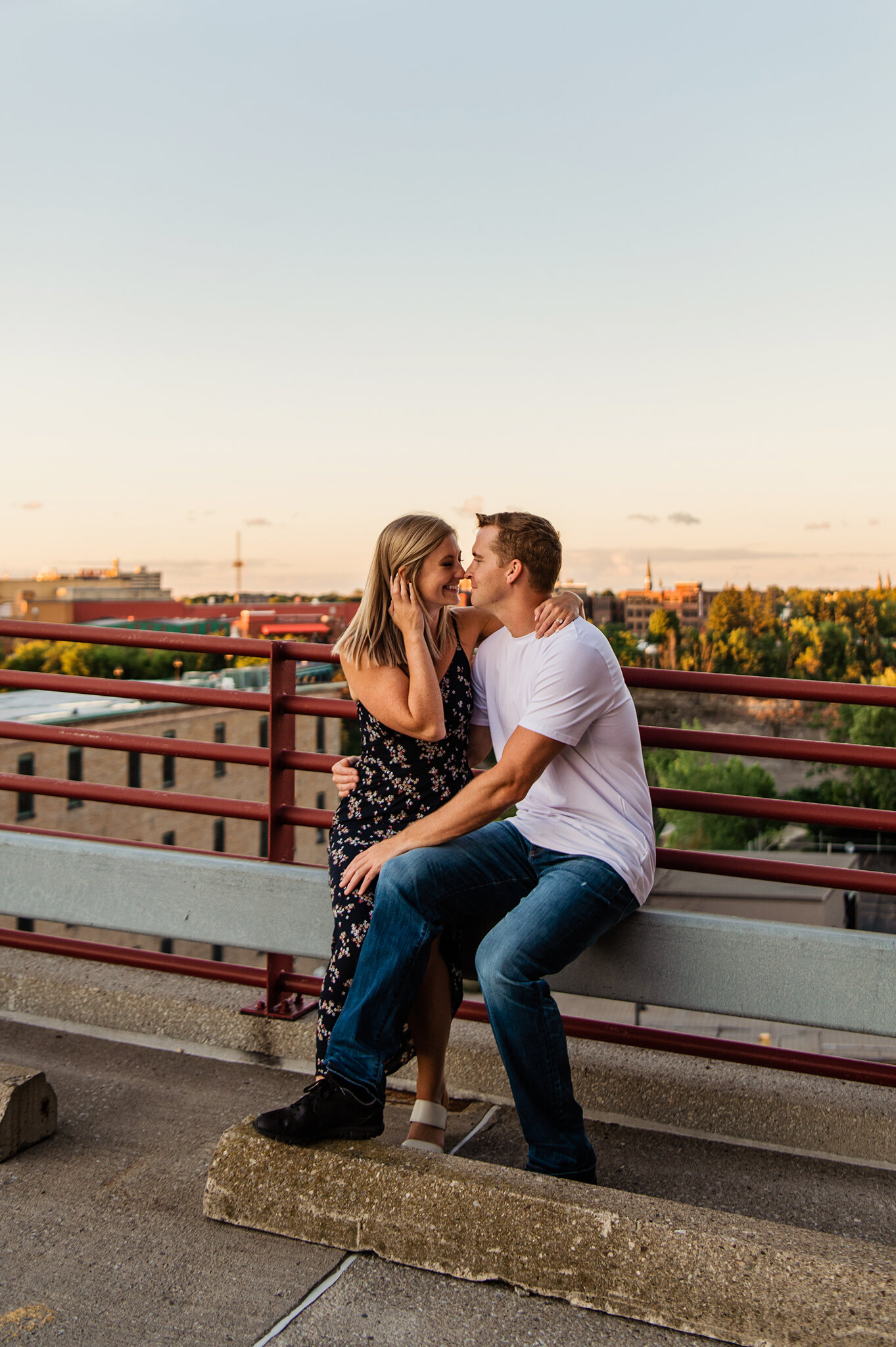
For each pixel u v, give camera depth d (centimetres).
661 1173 267
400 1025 245
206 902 328
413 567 263
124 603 13075
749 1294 195
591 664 255
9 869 355
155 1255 222
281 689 325
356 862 264
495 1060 306
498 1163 271
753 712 7169
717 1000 275
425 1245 217
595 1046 312
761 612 10850
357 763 284
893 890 264
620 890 254
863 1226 242
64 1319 201
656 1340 197
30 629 344
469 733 291
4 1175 255
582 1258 206
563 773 266
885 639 10900
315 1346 195
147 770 4444
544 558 271
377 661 268
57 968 361
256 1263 220
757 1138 283
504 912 265
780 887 2767
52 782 352
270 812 326
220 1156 236
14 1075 271
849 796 6438
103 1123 284
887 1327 185
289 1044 324
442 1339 197
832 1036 2267
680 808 284
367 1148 235
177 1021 337
